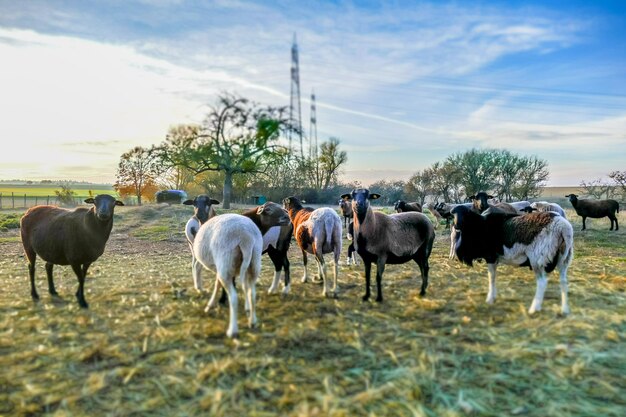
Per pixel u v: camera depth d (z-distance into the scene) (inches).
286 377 160.7
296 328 214.5
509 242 245.1
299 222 342.6
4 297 278.5
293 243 580.7
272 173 1578.5
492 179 1540.4
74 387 153.3
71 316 235.9
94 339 199.8
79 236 249.0
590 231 729.6
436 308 251.9
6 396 146.9
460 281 324.8
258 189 1568.7
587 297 266.8
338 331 211.5
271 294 291.3
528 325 215.9
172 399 145.6
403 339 199.8
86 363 173.8
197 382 155.8
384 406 140.7
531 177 1502.2
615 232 711.1
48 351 183.9
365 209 260.5
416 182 1611.7
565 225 227.9
